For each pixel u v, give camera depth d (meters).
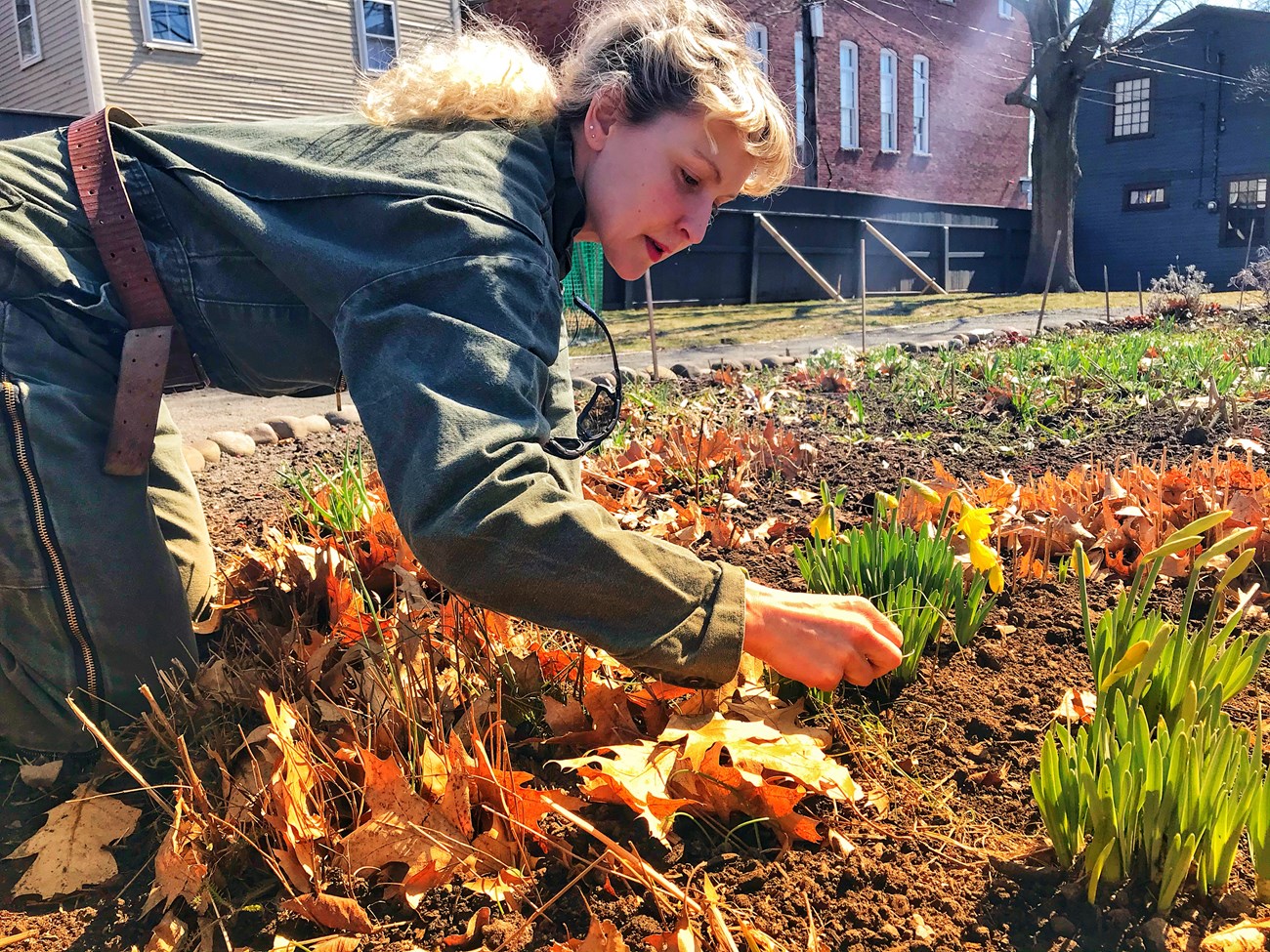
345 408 5.54
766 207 15.44
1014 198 29.50
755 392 6.14
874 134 24.22
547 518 1.32
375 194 1.46
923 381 6.38
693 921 1.32
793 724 1.74
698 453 3.86
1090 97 28.78
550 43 16.11
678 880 1.42
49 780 1.79
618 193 1.61
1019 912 1.35
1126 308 14.18
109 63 14.58
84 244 1.69
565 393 1.73
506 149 1.56
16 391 1.63
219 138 1.69
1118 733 1.43
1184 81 26.98
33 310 1.67
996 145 28.53
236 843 1.51
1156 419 4.80
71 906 1.48
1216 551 1.57
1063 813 1.38
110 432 1.71
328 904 1.37
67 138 1.73
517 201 1.49
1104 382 5.88
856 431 4.92
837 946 1.30
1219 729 1.39
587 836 1.53
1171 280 14.75
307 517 2.79
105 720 1.83
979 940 1.31
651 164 1.56
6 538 1.64
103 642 1.76
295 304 1.70
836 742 1.78
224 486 3.79
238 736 1.83
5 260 1.64
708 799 1.55
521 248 1.43
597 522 1.37
